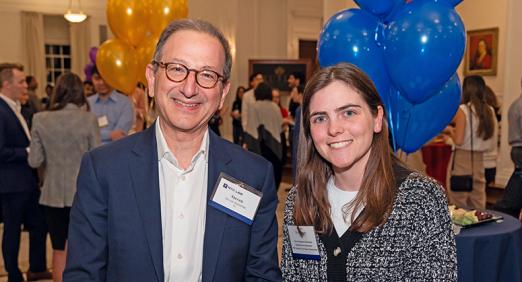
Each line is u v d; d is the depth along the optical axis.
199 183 1.45
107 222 1.36
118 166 1.38
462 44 2.43
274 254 1.51
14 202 3.54
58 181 3.24
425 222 1.40
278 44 11.34
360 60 2.55
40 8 10.86
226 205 1.42
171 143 1.43
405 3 2.54
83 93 3.32
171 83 1.33
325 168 1.58
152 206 1.37
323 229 1.51
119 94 4.40
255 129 6.24
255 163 1.52
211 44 1.35
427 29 2.35
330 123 1.45
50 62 11.27
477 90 4.19
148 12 3.95
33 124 3.26
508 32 5.68
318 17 11.66
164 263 1.37
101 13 11.44
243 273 1.46
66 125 3.21
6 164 3.49
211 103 1.37
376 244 1.43
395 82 2.54
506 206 4.01
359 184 1.52
